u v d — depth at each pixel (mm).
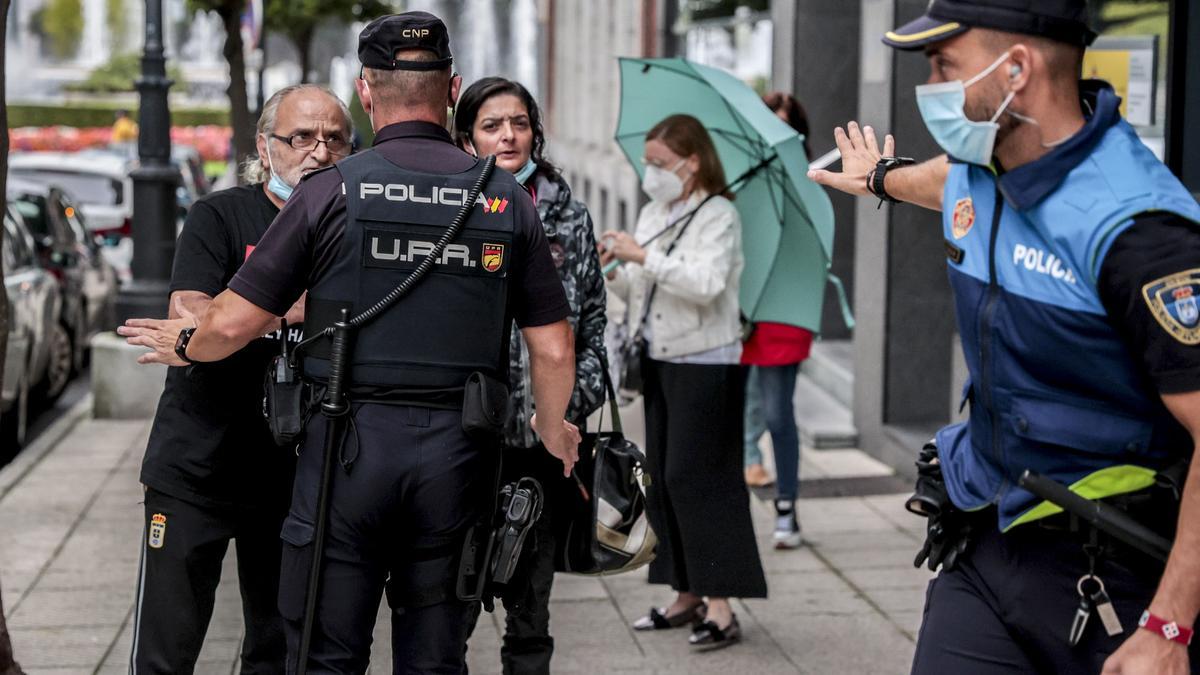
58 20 65688
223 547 3959
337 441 3176
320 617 3211
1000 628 2938
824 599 6145
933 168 3338
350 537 3195
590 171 20609
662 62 6129
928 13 2775
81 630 5746
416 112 3275
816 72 10797
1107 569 2799
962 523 3021
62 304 11891
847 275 11430
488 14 34344
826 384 10484
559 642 5621
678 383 5398
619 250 5301
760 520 7406
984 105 2717
